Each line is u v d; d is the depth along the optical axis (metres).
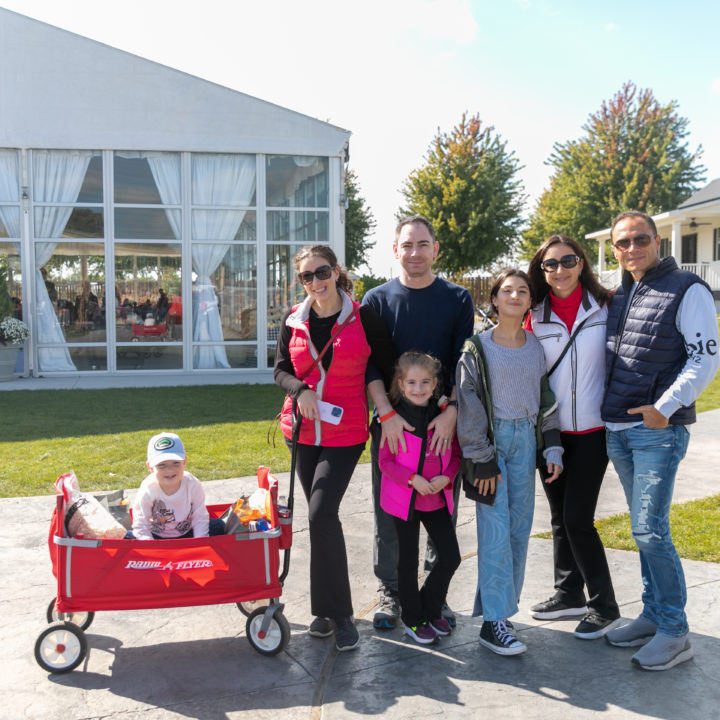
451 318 3.65
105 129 13.88
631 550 4.63
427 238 3.58
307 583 4.22
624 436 3.29
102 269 14.16
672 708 2.87
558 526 3.71
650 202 39.03
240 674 3.18
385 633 3.59
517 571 3.51
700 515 5.27
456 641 3.49
